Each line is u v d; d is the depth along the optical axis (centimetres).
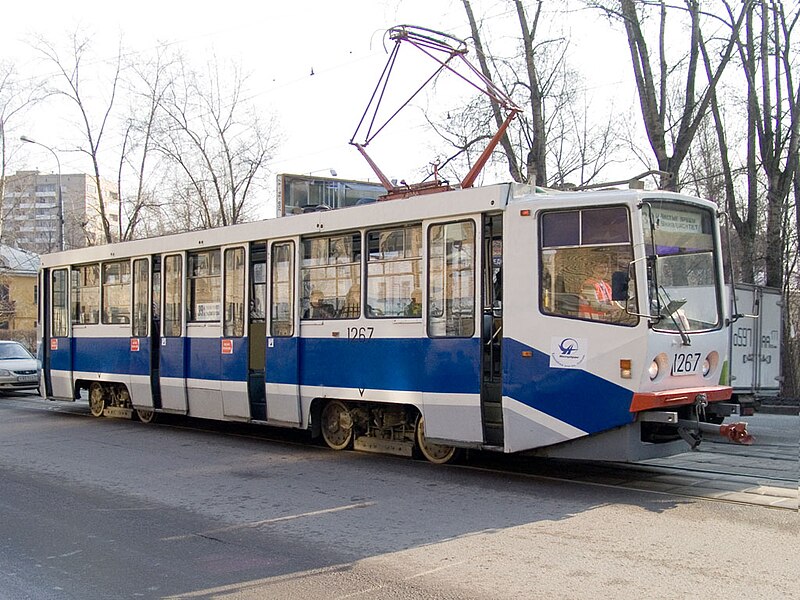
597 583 526
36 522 723
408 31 1184
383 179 1136
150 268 1362
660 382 792
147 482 900
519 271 848
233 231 1201
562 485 848
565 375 814
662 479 878
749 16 1962
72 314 1569
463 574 552
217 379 1218
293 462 1009
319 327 1062
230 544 642
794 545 611
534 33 2016
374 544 634
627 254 792
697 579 532
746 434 746
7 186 4353
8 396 2203
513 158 2050
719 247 883
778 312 1444
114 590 535
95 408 1566
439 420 914
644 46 1823
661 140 1830
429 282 929
